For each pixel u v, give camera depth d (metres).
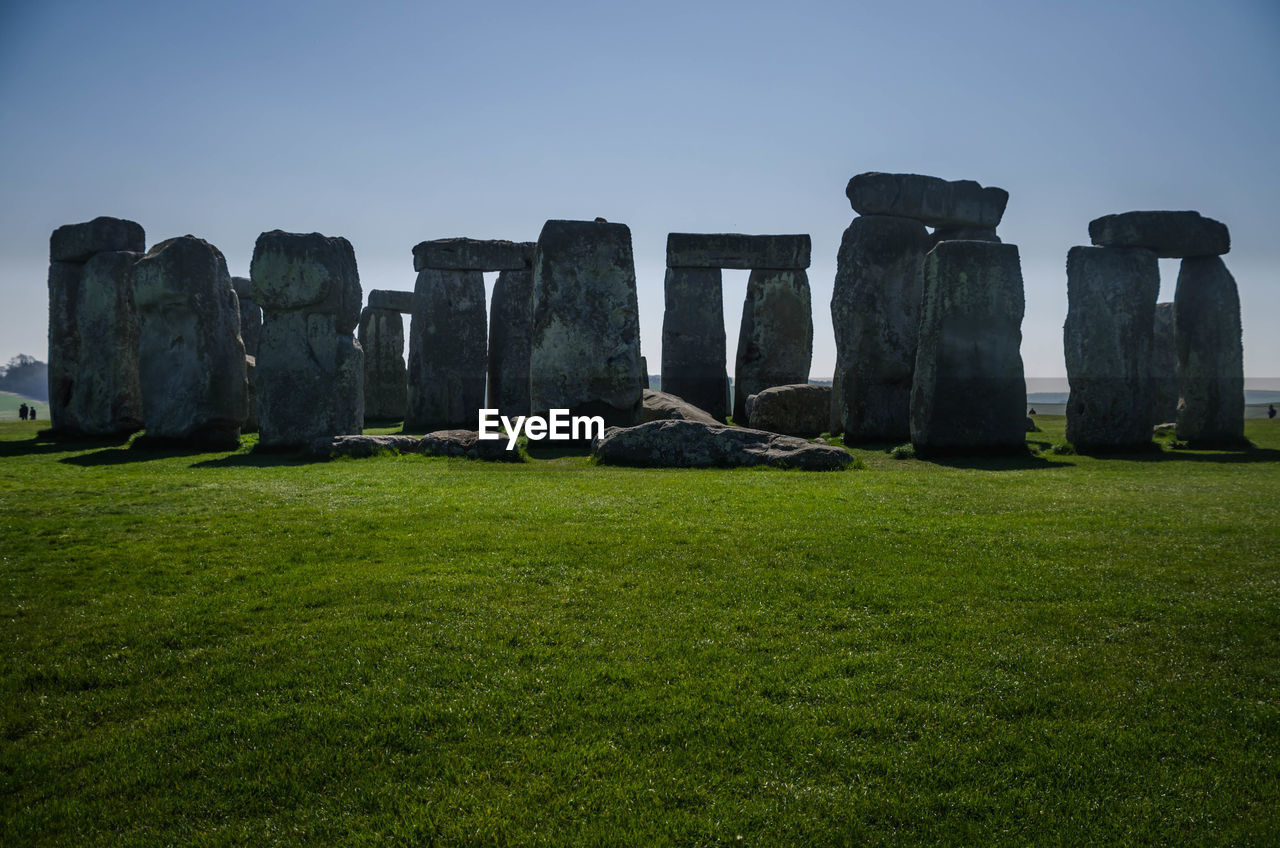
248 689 5.56
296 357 19.84
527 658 6.00
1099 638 6.34
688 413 23.59
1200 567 8.06
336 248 20.48
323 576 7.86
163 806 4.38
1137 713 5.23
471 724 5.10
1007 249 19.36
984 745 4.87
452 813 4.28
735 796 4.43
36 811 4.34
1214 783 4.52
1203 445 22.38
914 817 4.27
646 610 6.93
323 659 5.97
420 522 10.12
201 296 20.28
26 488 12.89
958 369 19.12
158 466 16.50
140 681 5.75
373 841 4.08
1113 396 20.42
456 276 32.12
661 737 4.94
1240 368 22.44
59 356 24.14
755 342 31.62
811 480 13.96
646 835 4.11
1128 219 21.00
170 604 7.14
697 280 31.88
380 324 37.09
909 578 7.71
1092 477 14.81
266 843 4.10
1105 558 8.38
